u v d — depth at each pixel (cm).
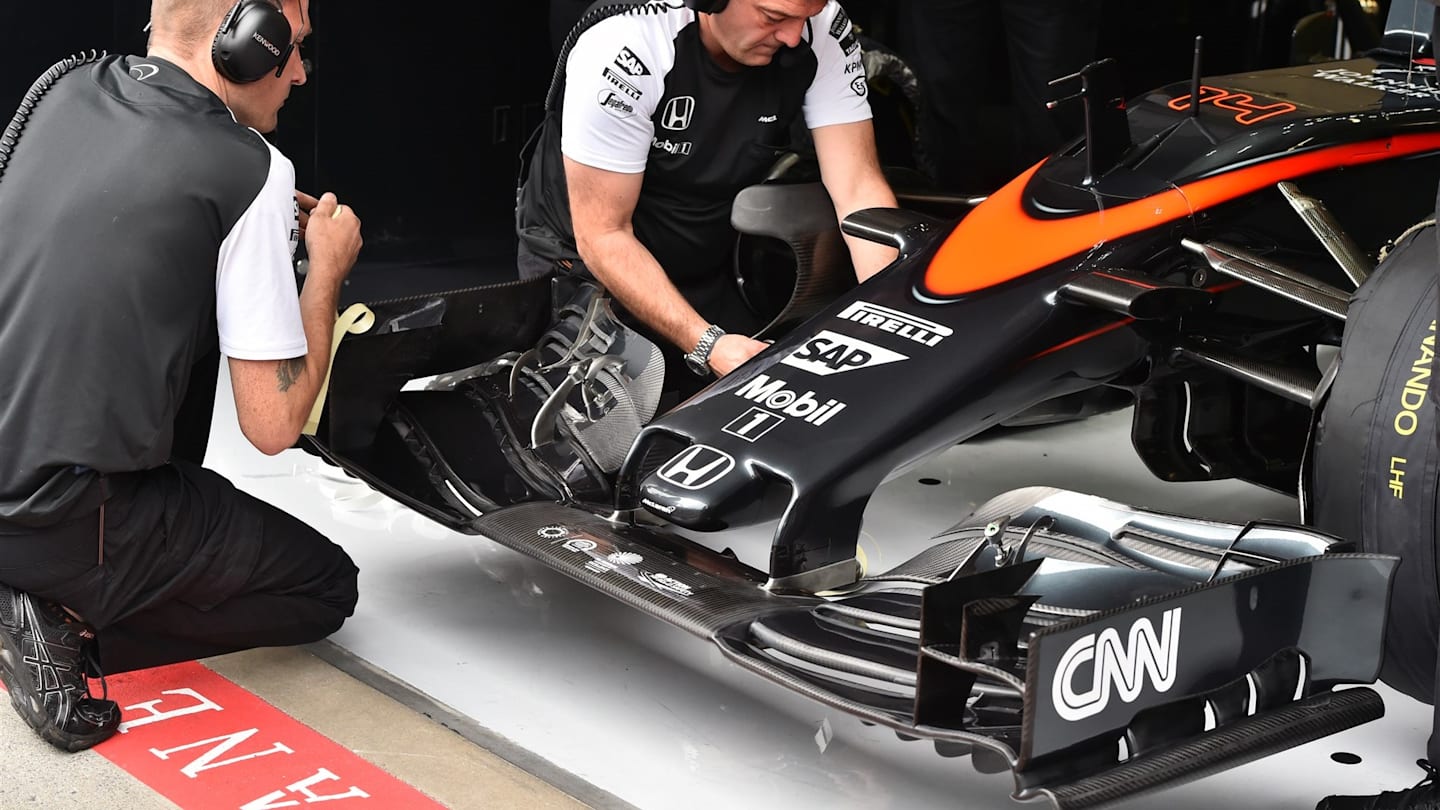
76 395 211
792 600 207
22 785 207
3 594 219
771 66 291
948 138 447
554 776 214
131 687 238
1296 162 255
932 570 217
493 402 277
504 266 468
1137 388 254
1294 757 225
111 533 219
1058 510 219
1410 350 200
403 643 258
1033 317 232
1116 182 253
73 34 446
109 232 212
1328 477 209
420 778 212
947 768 221
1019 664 174
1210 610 178
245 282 222
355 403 264
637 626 267
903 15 444
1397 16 309
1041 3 409
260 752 218
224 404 376
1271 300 260
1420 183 273
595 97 279
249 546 233
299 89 429
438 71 451
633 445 232
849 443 215
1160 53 520
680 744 226
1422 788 193
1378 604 193
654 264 284
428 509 245
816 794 212
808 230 295
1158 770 173
